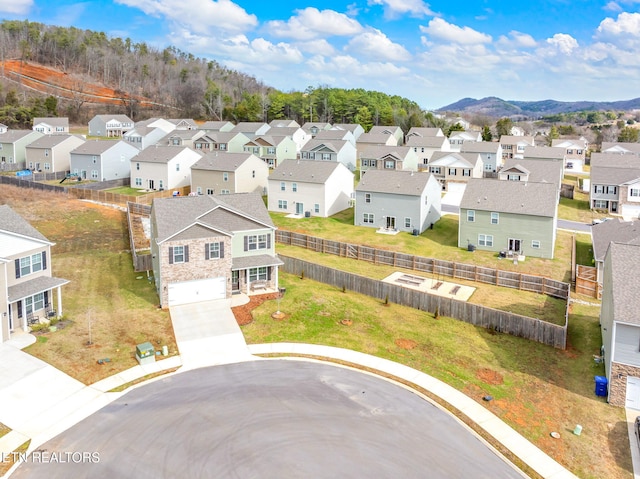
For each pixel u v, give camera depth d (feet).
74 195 206.08
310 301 111.55
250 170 216.95
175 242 104.47
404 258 139.54
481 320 102.78
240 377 80.43
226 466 58.75
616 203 205.77
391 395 76.95
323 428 67.05
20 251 94.53
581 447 67.51
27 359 82.89
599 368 88.02
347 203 211.41
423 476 58.90
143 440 63.41
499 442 67.15
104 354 85.87
